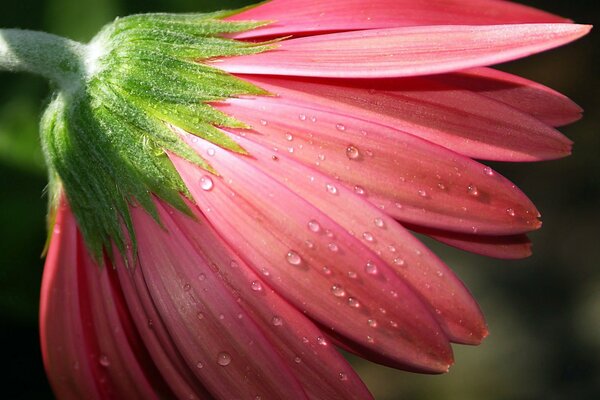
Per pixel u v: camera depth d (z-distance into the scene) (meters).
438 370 0.21
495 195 0.21
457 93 0.22
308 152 0.21
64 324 0.22
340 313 0.21
